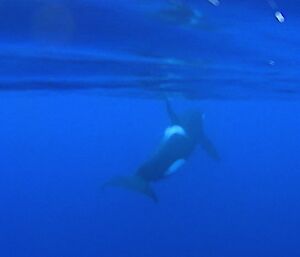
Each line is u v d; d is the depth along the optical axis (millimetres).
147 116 35906
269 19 10047
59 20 10062
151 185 12852
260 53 12938
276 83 17516
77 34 11008
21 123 41812
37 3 9086
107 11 9531
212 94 21312
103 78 16109
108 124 44875
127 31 10867
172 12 9680
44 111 33094
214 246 55688
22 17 9875
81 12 9602
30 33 10898
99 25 10430
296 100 24281
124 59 13367
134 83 17516
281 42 11828
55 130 48625
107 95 23578
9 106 29656
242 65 14297
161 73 15281
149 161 12773
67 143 57750
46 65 13852
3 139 54781
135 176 12898
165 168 12898
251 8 9430
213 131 45125
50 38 11258
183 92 20375
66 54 12680
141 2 9000
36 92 21922
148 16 9836
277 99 24047
